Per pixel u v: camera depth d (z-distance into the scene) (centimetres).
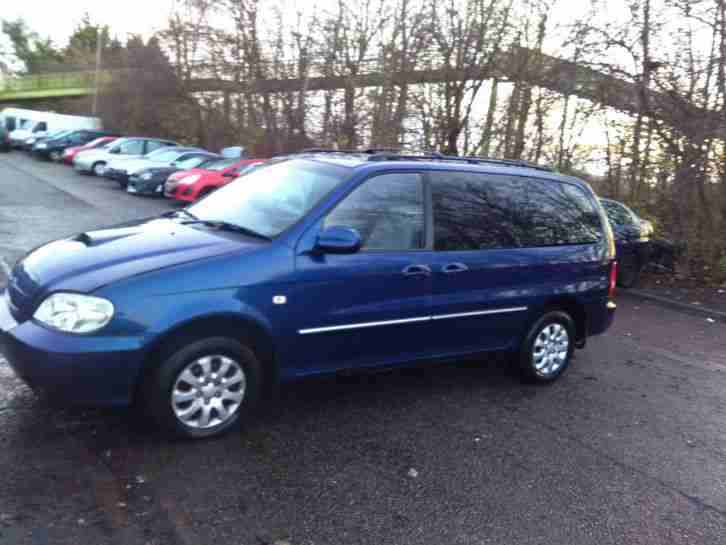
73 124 3672
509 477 390
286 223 420
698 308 952
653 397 564
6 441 371
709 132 1067
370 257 433
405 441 422
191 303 367
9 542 286
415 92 1593
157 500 329
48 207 1418
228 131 2973
